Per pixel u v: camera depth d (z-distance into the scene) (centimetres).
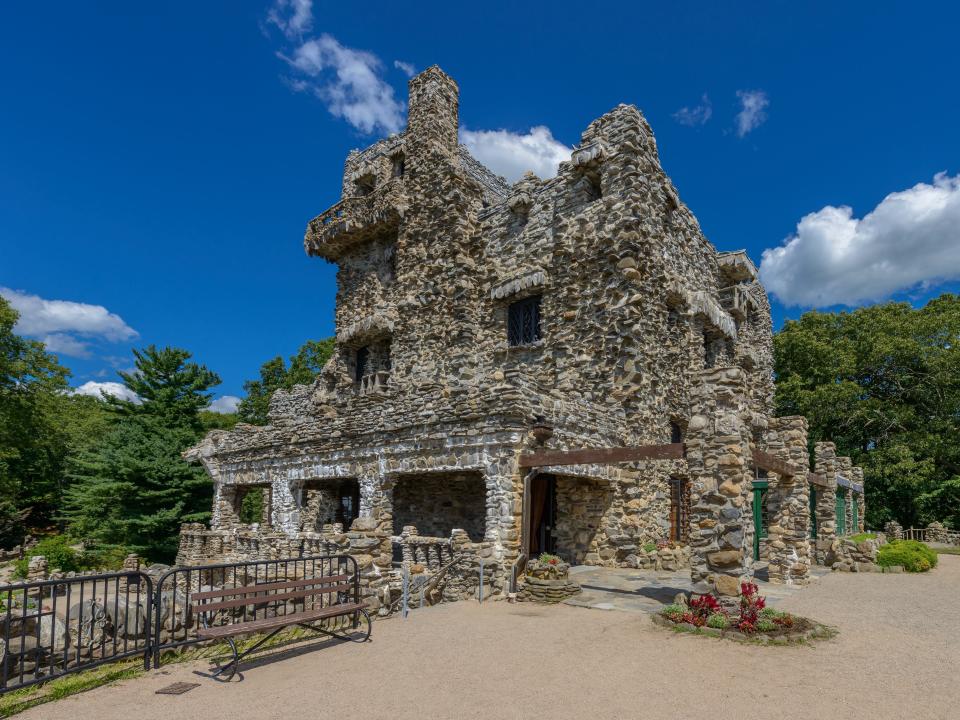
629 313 1778
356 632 911
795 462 1470
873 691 652
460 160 2583
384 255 2584
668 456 1120
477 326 2183
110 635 884
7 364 3478
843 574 1706
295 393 3034
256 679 696
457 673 712
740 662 753
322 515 2455
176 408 3281
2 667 754
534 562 1210
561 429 1485
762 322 2866
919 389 3619
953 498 3534
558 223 2022
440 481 2033
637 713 588
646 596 1194
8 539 3953
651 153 2005
